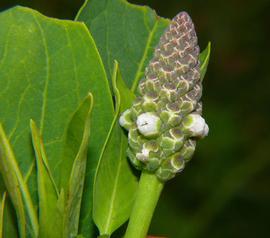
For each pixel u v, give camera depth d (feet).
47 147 0.74
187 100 0.70
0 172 0.72
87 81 0.74
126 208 0.74
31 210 0.70
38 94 0.73
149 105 0.70
